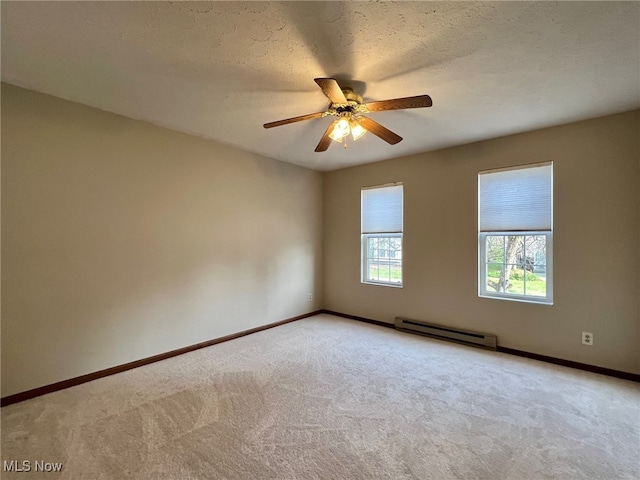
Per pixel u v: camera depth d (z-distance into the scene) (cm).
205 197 362
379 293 452
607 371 287
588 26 167
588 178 296
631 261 277
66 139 262
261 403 237
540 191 323
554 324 314
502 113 281
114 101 263
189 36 177
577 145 301
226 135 347
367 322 464
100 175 281
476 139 354
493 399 243
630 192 277
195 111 282
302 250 486
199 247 357
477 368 300
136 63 205
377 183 454
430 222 400
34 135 246
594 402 238
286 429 205
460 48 187
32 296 246
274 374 288
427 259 403
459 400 241
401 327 421
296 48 188
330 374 287
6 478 164
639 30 170
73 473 167
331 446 189
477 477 165
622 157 280
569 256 305
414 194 415
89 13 158
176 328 336
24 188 243
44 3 150
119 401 240
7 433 200
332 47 187
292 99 256
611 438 196
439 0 149
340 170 499
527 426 208
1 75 222
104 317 284
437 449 186
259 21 164
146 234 312
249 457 180
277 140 363
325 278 518
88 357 275
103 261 284
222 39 180
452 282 382
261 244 426
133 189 303
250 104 266
